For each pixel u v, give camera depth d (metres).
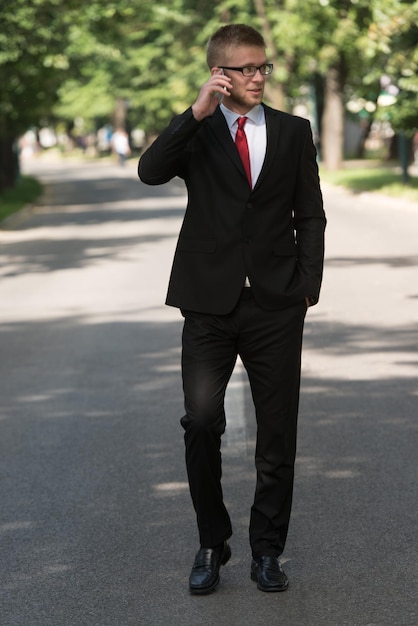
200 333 6.85
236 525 8.21
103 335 16.59
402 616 6.53
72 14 45.34
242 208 6.75
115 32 50.12
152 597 6.95
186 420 6.86
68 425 11.41
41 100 53.50
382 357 14.19
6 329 17.50
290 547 7.74
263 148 6.75
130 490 9.19
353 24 51.97
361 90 45.22
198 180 6.81
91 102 108.44
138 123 106.56
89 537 8.10
